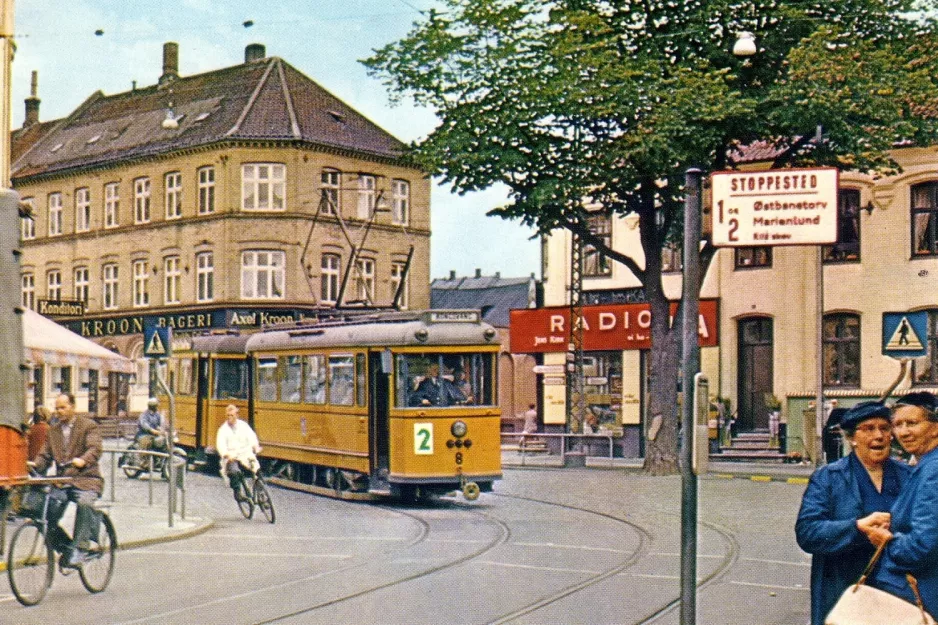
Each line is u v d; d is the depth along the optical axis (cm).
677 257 4184
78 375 5878
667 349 3197
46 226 6381
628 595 1309
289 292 5478
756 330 4009
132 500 2492
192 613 1183
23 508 1243
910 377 3666
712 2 2911
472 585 1375
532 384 6450
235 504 2428
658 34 3016
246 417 3128
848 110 2856
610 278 4325
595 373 4347
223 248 5481
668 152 2834
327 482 2658
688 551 938
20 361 1185
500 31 2972
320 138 5538
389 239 5809
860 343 3778
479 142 2956
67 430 1336
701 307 4072
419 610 1205
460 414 2344
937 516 599
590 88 2844
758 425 4000
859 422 672
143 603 1245
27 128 7181
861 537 639
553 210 3036
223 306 5459
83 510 1291
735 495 2591
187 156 5656
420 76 2995
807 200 1134
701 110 2802
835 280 3816
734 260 4034
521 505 2398
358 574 1461
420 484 2319
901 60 2920
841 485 670
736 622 1152
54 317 6009
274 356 2862
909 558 603
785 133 2984
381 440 2414
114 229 6003
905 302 3697
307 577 1434
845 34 2903
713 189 1150
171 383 3581
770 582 1416
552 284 4447
